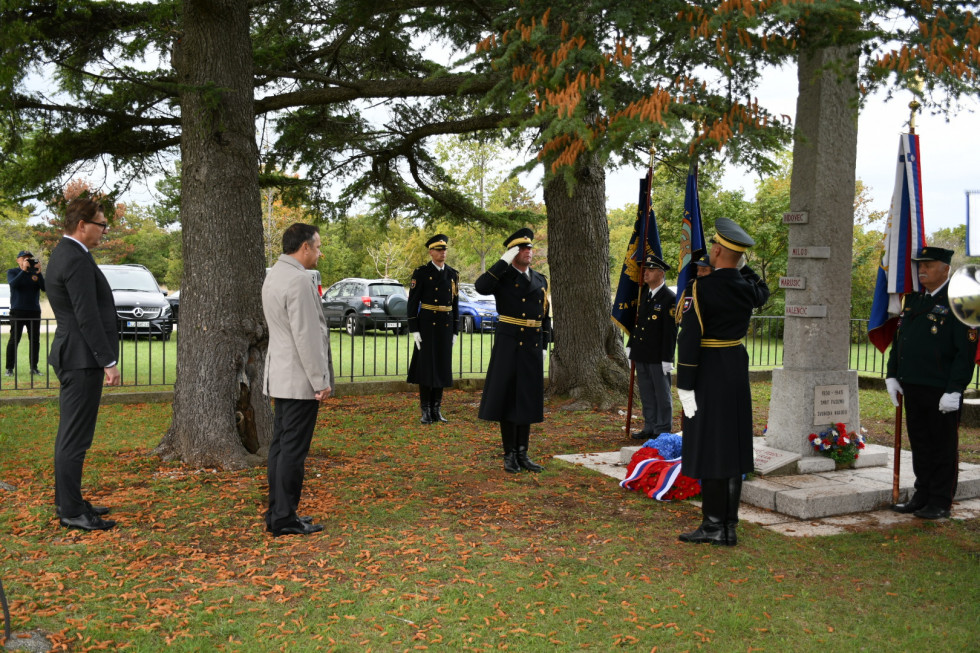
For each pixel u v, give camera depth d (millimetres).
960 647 3396
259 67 8797
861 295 22594
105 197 8898
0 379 12023
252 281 6965
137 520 5043
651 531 5012
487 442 7887
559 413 9742
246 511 5266
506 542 4703
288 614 3639
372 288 22266
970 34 3709
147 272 19891
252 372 6910
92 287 4789
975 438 8578
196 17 6742
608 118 3623
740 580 4148
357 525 4984
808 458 6250
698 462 4734
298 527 4820
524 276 6594
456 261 41250
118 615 3578
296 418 4758
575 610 3711
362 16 8016
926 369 5371
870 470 6320
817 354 6348
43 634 3373
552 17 4098
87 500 5289
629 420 8242
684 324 4777
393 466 6734
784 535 4980
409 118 10750
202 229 6758
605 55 3791
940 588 4074
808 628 3574
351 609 3697
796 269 6441
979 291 2271
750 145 4180
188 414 6645
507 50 3898
